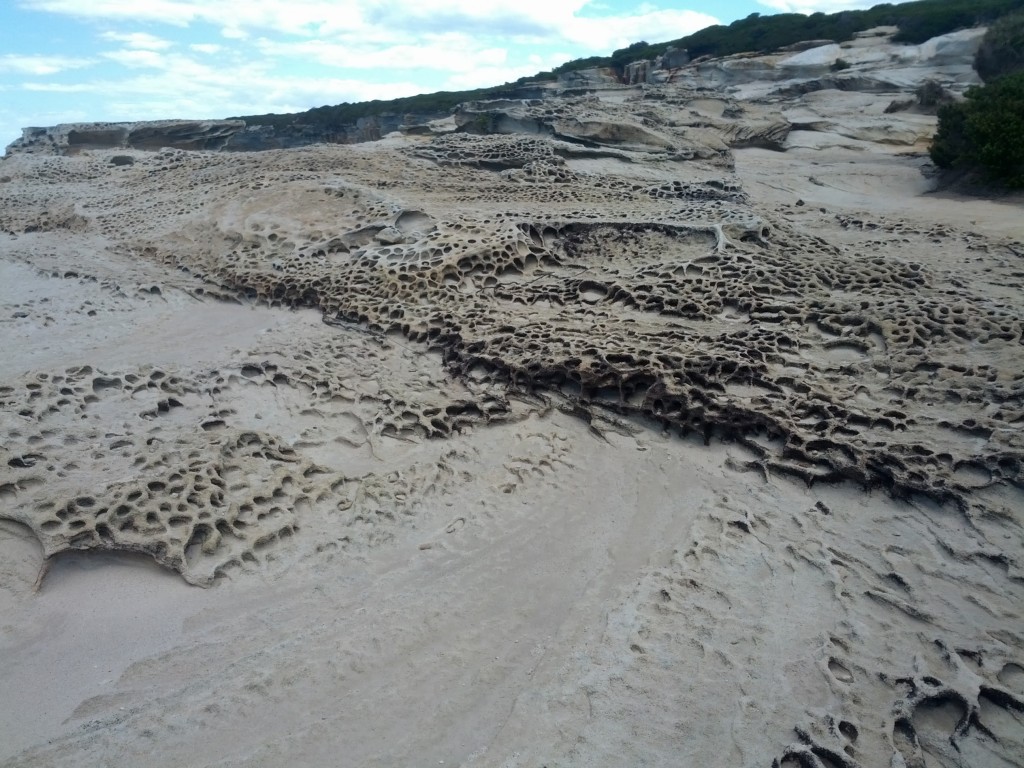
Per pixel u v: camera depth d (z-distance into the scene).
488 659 4.47
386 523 5.71
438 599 4.98
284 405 7.43
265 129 45.09
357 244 11.05
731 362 7.04
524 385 7.48
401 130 28.52
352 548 5.43
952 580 4.83
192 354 8.70
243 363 8.04
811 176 18.03
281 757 3.86
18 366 8.43
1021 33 23.20
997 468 5.46
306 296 10.08
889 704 4.01
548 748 3.84
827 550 5.19
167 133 29.66
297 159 16.23
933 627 4.50
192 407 7.24
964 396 6.34
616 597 4.93
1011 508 5.23
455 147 16.91
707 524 5.61
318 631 4.67
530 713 4.05
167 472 5.62
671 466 6.36
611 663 4.35
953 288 8.69
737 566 5.12
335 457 6.62
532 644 4.58
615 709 4.04
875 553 5.15
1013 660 4.20
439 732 3.98
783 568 5.09
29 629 4.60
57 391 6.82
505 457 6.67
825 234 12.06
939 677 4.13
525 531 5.68
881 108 24.03
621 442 6.75
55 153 26.52
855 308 7.95
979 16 28.84
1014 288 8.77
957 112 17.08
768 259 9.38
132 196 15.82
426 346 8.54
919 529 5.31
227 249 11.80
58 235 14.31
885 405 6.48
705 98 23.09
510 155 16.28
